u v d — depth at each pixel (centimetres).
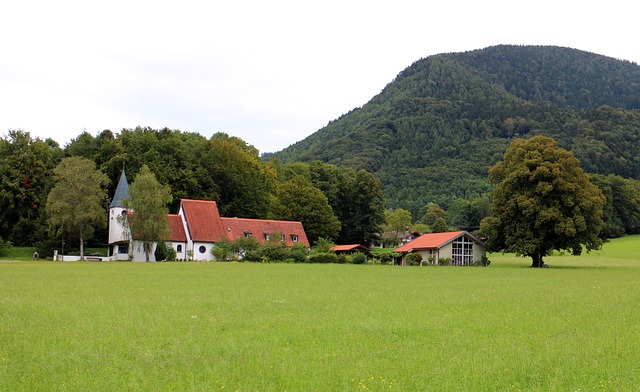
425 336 2044
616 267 8431
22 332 2064
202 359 1656
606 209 14188
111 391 1357
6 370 1534
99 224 9600
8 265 6981
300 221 11294
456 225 17338
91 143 11281
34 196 10094
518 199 8469
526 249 8325
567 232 8069
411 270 7000
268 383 1420
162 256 9125
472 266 9112
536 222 8319
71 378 1459
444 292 3744
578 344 1873
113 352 1755
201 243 9644
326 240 10019
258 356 1688
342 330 2138
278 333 2066
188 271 5959
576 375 1502
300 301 3094
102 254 10125
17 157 10175
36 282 4312
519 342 1917
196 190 11056
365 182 12669
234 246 9194
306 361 1636
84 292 3550
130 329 2141
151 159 10619
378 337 2014
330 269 6781
